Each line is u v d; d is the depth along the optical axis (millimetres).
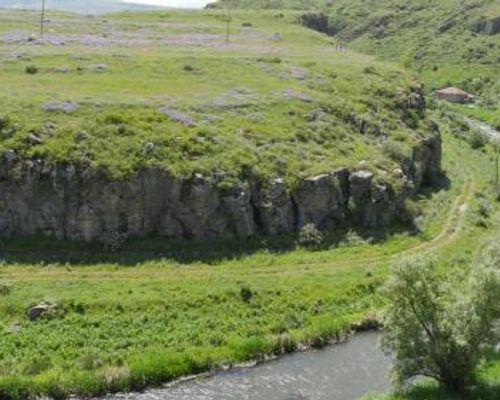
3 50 104562
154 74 101312
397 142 99312
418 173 100688
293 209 78750
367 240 80312
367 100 109562
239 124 86250
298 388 52781
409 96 118375
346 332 62656
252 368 55781
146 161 73062
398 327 49000
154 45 127875
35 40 116875
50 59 101438
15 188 69812
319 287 68812
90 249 69312
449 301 48844
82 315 59094
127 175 71375
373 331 63750
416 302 48594
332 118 98188
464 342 47062
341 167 84250
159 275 66812
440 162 111312
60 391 49969
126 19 172375
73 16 163625
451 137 141250
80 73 96750
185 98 90375
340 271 72625
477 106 194625
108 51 112688
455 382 49406
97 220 70312
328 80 113250
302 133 89625
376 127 102062
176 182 72938
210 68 108875
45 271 65125
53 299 59688
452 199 100250
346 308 66812
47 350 54625
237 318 62188
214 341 58406
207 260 70688
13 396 49000
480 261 55562
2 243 68188
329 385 53469
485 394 49219
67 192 70250
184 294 63531
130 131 76500
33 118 75250
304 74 114438
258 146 83062
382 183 85438
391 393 50188
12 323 57281
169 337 58031
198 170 74438
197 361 54906
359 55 151750
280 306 64875
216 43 141000
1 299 59438
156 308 61125
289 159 82250
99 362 53469
